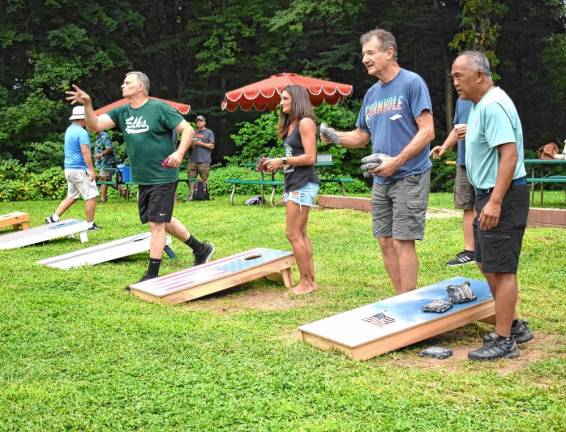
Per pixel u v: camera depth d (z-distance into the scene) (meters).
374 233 5.38
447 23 24.44
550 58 26.42
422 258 7.59
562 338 4.56
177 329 4.84
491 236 4.01
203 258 7.46
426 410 3.28
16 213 11.29
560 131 27.00
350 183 19.67
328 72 26.53
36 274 7.06
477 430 3.03
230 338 4.62
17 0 23.28
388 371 3.91
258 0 26.44
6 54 25.20
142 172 6.52
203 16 27.20
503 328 4.15
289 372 3.88
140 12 28.44
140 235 8.41
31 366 4.09
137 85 6.42
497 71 26.28
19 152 23.98
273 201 14.08
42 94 23.22
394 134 5.04
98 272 7.15
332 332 4.32
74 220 10.12
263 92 14.81
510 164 3.87
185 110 17.36
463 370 3.92
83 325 5.00
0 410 3.37
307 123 5.95
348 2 23.75
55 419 3.25
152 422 3.22
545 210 9.35
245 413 3.28
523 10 25.88
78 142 10.27
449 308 4.48
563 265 6.94
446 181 22.89
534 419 3.13
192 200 16.11
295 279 6.91
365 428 3.07
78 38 23.53
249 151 21.33
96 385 3.71
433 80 27.09
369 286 6.44
